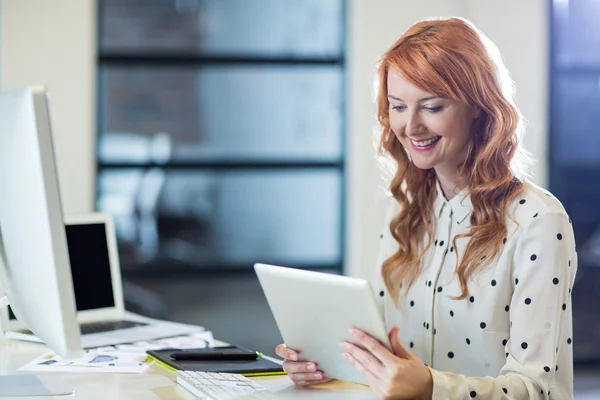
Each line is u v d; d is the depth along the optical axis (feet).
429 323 5.72
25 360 6.11
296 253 15.71
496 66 5.42
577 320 16.24
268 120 15.55
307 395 5.09
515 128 5.39
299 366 5.30
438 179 5.94
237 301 15.62
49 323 4.69
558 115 15.57
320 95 15.62
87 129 14.46
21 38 14.15
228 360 6.03
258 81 15.48
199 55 15.31
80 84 14.39
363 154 14.97
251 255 15.62
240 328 15.58
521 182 5.41
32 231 4.64
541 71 14.98
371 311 4.50
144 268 15.35
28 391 5.14
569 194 15.74
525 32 14.88
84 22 14.37
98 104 15.07
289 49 15.49
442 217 5.82
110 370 5.77
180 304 15.47
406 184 6.05
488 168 5.41
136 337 7.00
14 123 4.64
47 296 4.62
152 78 15.24
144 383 5.42
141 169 15.28
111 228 7.93
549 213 5.13
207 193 15.48
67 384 5.35
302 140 15.62
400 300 5.99
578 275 16.17
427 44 5.35
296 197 15.67
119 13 15.07
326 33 15.57
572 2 15.48
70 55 14.34
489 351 5.38
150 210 15.33
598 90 15.69
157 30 15.20
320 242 15.75
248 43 15.42
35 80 14.24
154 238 15.37
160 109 15.29
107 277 7.85
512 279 5.28
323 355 5.16
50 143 4.44
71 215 7.64
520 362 4.96
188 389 5.23
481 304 5.39
